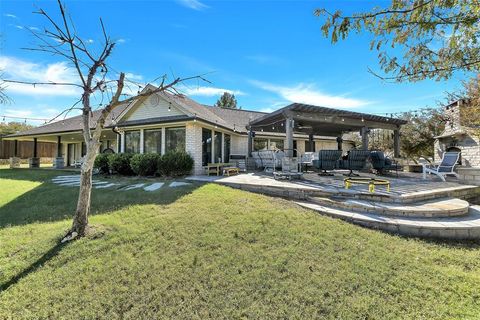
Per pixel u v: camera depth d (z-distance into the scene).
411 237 4.58
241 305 2.81
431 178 9.88
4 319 2.67
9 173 13.89
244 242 4.06
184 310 2.75
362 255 3.74
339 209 5.72
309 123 12.81
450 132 13.23
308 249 3.88
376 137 19.55
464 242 4.48
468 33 2.09
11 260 3.65
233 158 16.19
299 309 2.74
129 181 9.95
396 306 2.79
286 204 6.01
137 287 3.08
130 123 12.39
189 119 10.66
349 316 2.65
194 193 6.93
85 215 4.36
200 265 3.48
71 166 19.75
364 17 2.22
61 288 3.09
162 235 4.28
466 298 2.90
